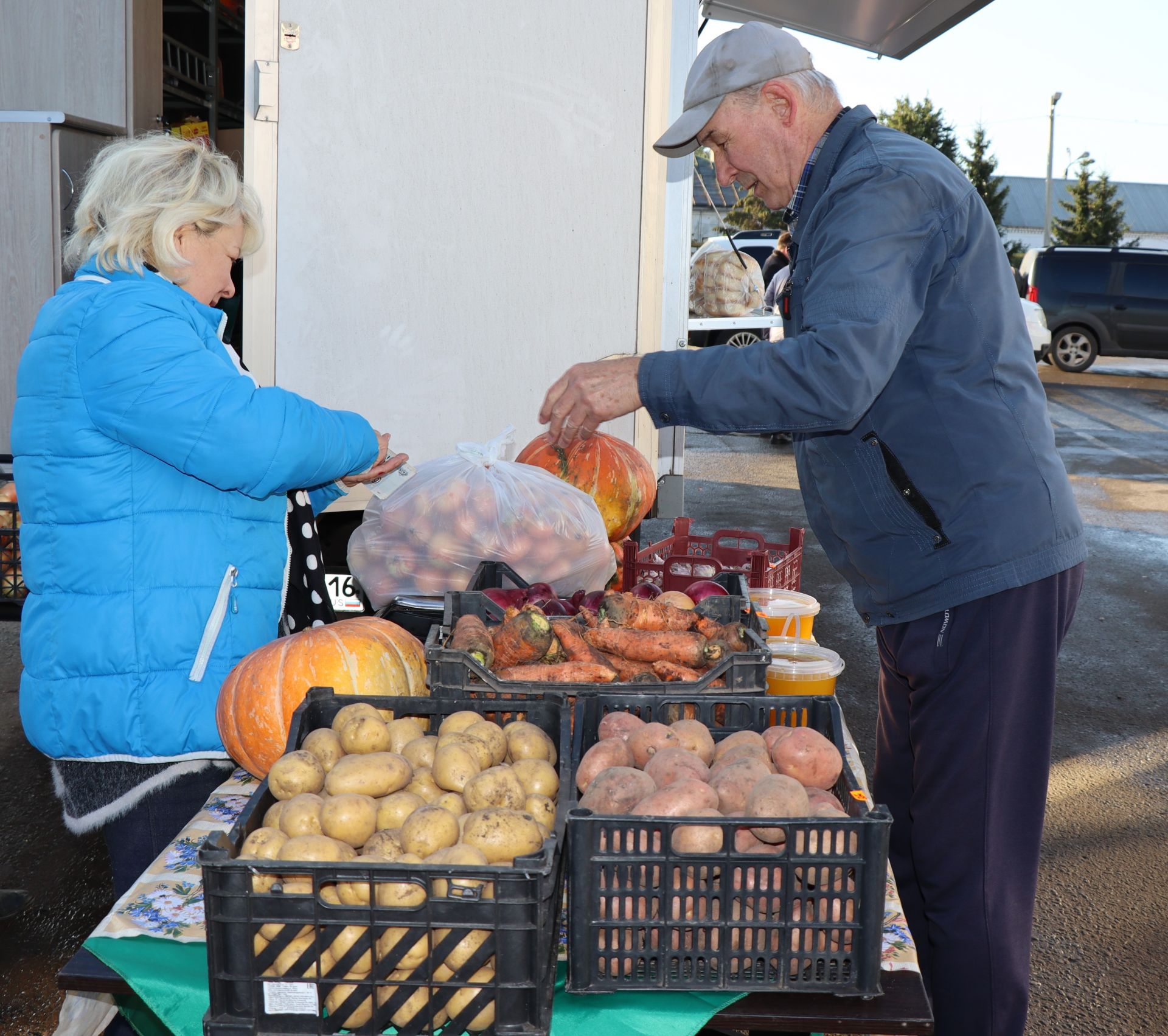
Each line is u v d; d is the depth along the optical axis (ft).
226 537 6.56
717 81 6.77
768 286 19.22
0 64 14.76
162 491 6.39
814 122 6.75
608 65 10.96
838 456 6.77
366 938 3.89
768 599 7.70
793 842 4.06
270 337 11.07
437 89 10.85
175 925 4.64
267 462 6.18
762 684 5.58
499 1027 3.92
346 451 6.72
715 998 4.19
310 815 4.38
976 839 6.68
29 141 12.91
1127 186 198.39
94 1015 6.68
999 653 6.52
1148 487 35.81
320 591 7.47
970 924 6.72
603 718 5.35
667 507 14.75
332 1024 3.97
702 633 6.26
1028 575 6.45
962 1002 6.80
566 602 7.09
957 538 6.50
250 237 6.90
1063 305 62.08
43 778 13.76
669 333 12.82
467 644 5.81
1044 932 11.25
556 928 4.10
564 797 4.61
